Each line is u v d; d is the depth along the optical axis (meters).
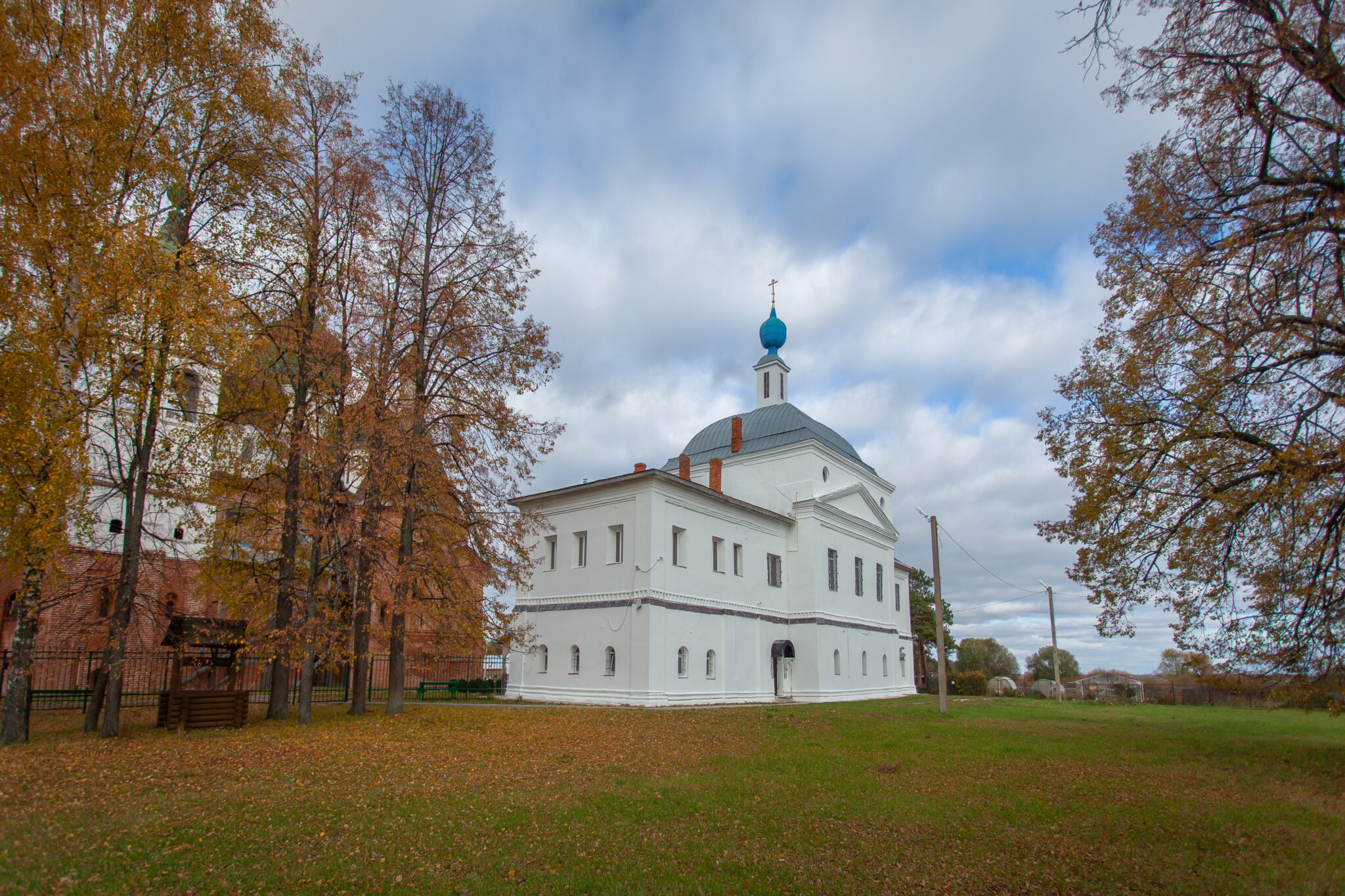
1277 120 15.66
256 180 17.48
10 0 13.85
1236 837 10.35
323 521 18.42
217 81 16.50
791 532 41.09
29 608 14.13
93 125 14.10
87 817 9.12
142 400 14.31
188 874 7.54
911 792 12.62
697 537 34.66
